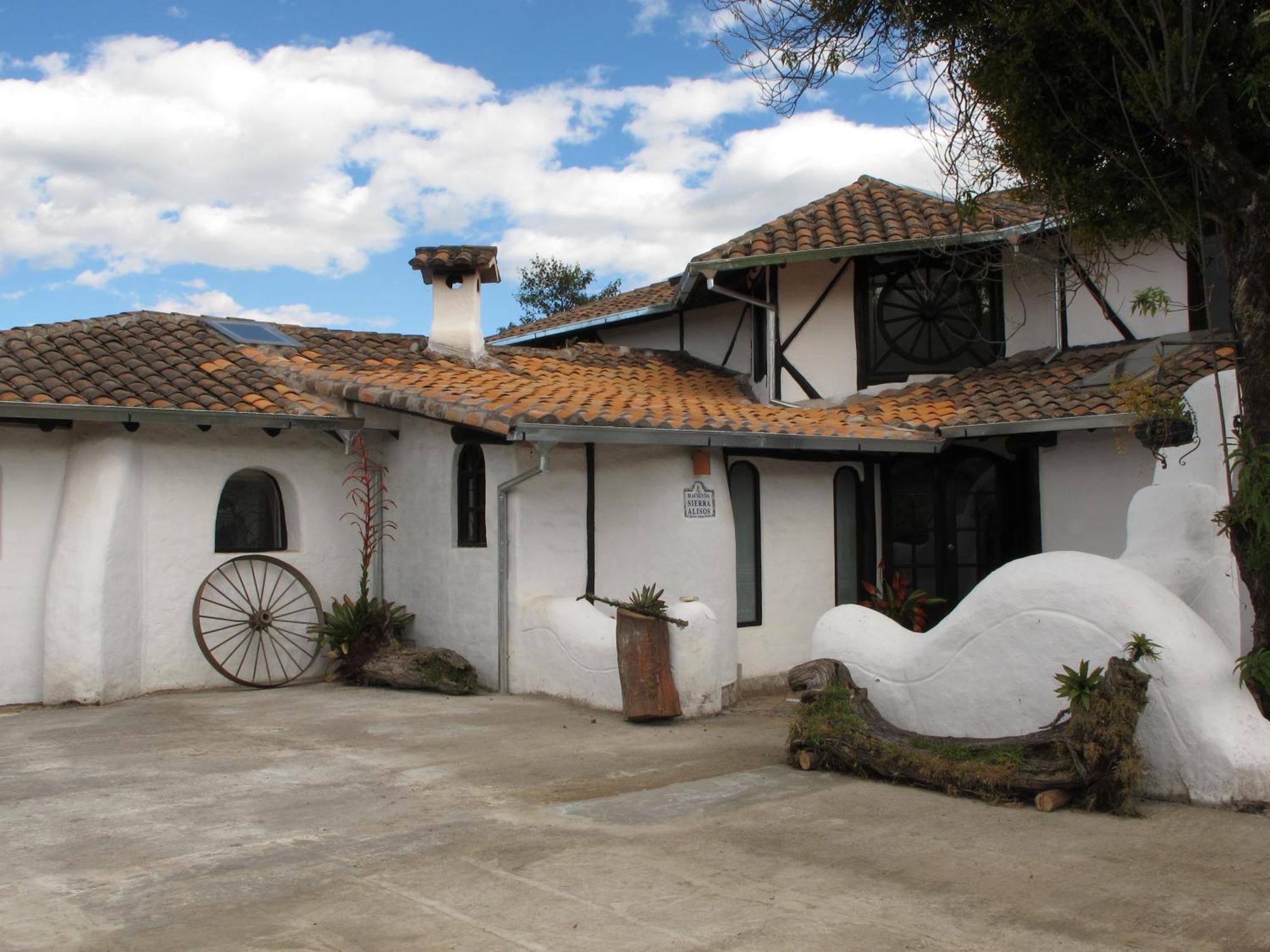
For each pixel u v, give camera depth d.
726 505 11.12
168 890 5.06
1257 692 6.55
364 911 4.78
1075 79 7.64
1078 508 11.84
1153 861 5.39
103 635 10.34
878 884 5.12
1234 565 7.46
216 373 11.95
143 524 10.89
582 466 11.34
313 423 11.52
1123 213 8.34
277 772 7.48
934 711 7.70
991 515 12.87
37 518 10.58
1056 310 13.13
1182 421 7.95
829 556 12.77
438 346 14.20
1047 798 6.34
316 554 12.05
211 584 11.28
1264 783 6.14
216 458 11.41
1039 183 8.42
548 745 8.42
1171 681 6.45
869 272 13.88
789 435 11.00
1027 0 7.35
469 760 7.86
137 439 10.89
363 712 9.82
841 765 7.39
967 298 13.74
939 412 12.38
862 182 15.89
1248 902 4.82
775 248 13.66
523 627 10.73
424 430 11.91
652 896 4.98
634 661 9.39
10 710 10.11
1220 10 6.83
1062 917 4.68
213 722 9.35
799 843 5.79
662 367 15.82
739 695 11.36
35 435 10.63
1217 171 6.69
